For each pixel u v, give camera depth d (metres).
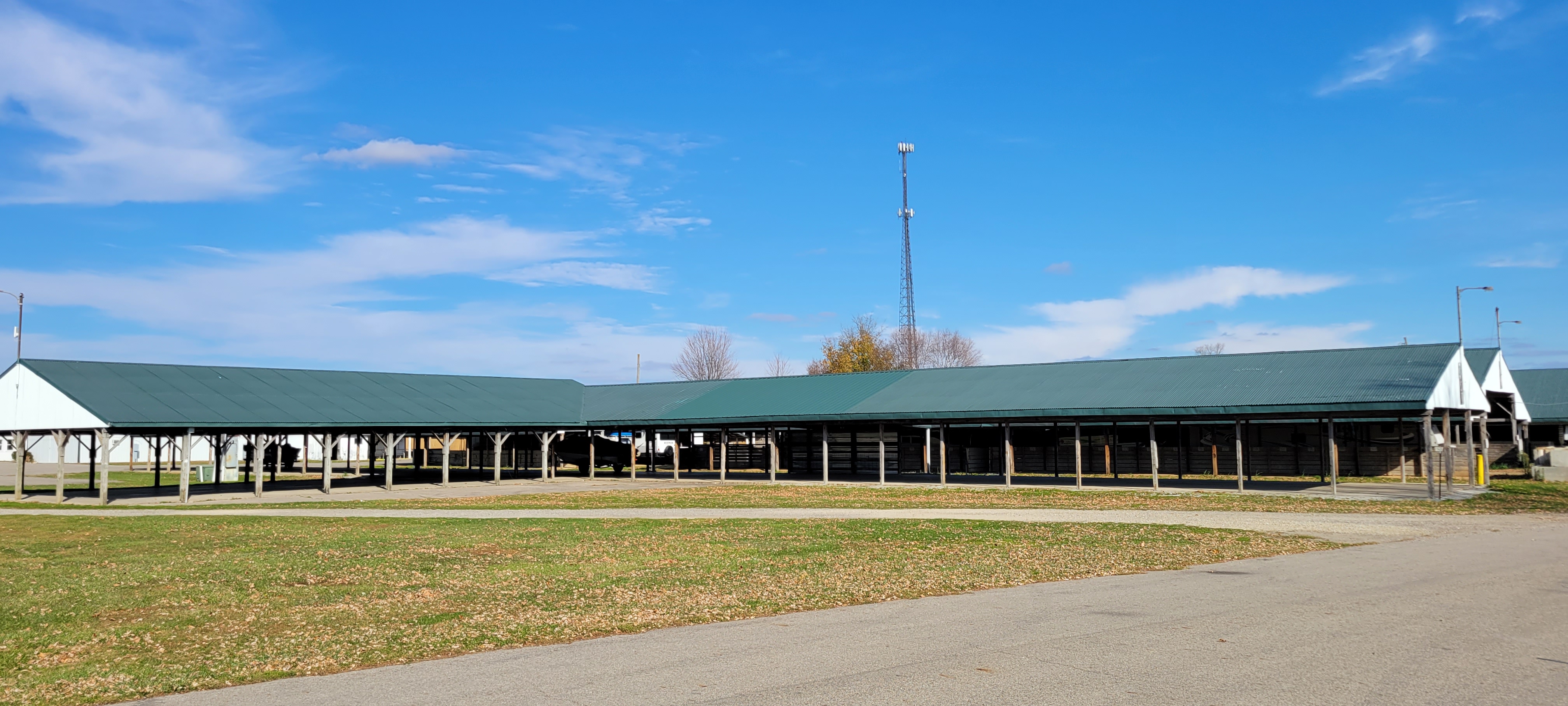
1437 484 33.84
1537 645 9.27
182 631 11.27
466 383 47.47
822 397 42.22
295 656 9.83
